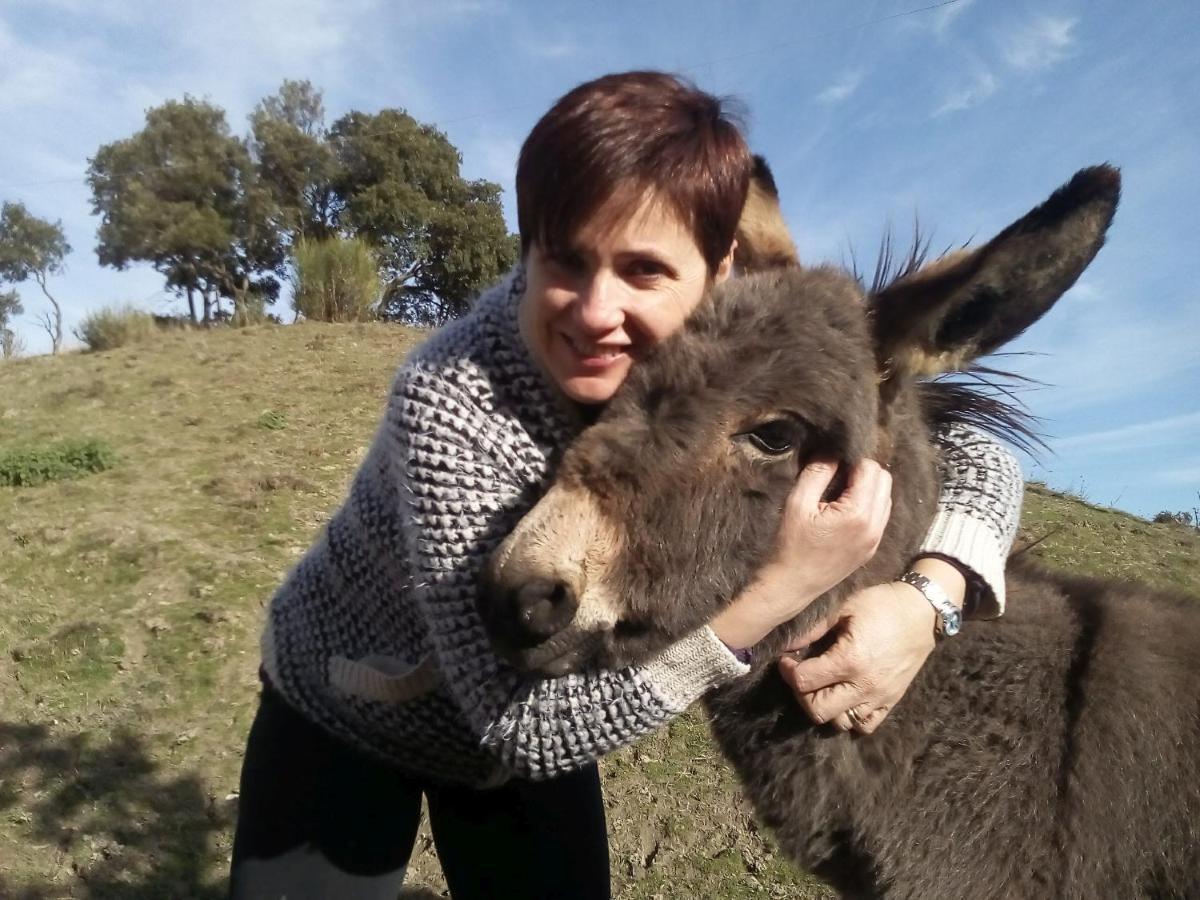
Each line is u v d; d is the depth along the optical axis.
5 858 1.47
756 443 0.68
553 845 0.89
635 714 0.66
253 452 3.21
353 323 5.96
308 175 12.88
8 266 16.19
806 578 0.68
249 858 0.84
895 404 0.81
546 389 0.70
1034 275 0.74
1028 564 0.98
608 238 0.64
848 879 0.90
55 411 3.89
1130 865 0.80
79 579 2.31
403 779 0.88
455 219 12.32
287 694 0.85
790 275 0.77
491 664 0.66
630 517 0.64
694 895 1.38
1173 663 0.86
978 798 0.83
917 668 0.78
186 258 12.76
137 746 1.75
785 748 0.84
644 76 0.66
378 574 0.80
